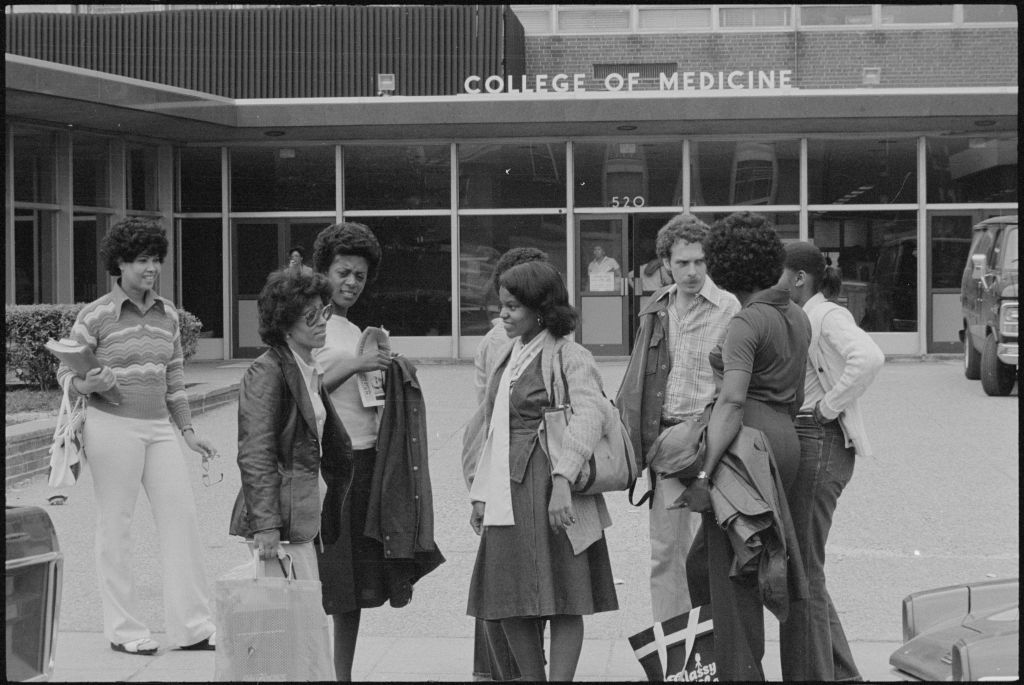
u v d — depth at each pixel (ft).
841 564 24.30
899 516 28.53
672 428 14.71
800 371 14.99
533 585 14.82
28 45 66.28
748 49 66.95
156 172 66.59
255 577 14.35
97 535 18.60
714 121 61.87
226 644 14.14
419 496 16.21
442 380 57.06
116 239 18.54
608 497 31.76
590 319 66.59
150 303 18.89
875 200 65.87
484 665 17.31
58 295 59.16
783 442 14.58
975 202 65.67
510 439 15.12
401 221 67.10
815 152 65.92
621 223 66.39
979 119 61.46
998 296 47.83
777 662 18.13
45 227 58.85
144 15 66.13
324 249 16.42
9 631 13.19
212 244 67.92
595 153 66.39
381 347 16.15
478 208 66.85
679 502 14.75
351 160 67.26
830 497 16.49
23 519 13.48
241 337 68.13
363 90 65.46
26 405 40.98
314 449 14.99
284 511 14.74
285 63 65.57
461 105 61.57
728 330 14.67
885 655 18.26
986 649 13.03
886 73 66.74
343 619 16.40
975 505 29.55
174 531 18.70
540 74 67.21
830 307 16.46
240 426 14.75
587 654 18.66
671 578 17.47
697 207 66.23
